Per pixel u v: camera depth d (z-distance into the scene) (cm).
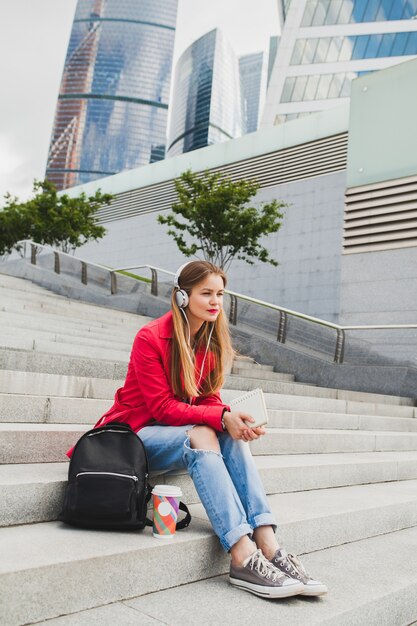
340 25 3347
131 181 2798
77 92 13875
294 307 2036
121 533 222
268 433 430
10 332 586
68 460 296
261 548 225
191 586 216
